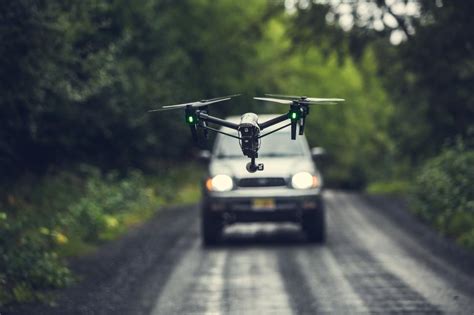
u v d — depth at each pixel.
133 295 15.70
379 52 33.78
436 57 28.97
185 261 20.11
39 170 28.39
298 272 18.22
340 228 27.23
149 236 25.98
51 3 20.52
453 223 25.48
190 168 57.78
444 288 16.14
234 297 15.39
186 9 58.16
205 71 59.16
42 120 26.16
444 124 35.56
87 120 29.61
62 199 28.00
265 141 23.75
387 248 22.20
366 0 32.22
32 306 14.70
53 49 21.20
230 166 23.00
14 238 18.08
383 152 73.19
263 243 23.55
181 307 14.51
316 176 22.95
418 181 33.19
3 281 15.15
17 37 19.59
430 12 27.88
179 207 39.00
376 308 14.25
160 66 42.19
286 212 22.53
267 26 39.91
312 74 80.75
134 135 35.75
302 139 23.98
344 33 33.91
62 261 20.02
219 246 22.95
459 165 29.12
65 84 22.75
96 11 25.45
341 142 89.00
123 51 37.19
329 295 15.51
